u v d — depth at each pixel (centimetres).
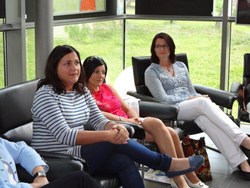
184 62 486
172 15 577
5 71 438
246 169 412
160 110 393
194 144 404
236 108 525
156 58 454
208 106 417
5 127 299
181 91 452
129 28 600
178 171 334
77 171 253
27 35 447
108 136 301
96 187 252
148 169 416
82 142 300
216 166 449
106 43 577
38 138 303
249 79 489
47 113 299
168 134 365
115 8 583
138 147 319
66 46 314
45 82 311
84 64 384
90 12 536
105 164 309
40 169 259
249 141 410
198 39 580
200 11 567
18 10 420
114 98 396
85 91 329
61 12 488
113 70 597
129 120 371
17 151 269
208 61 581
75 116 315
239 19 540
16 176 260
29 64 455
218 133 416
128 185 308
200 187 382
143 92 455
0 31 418
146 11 585
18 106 311
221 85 571
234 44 570
